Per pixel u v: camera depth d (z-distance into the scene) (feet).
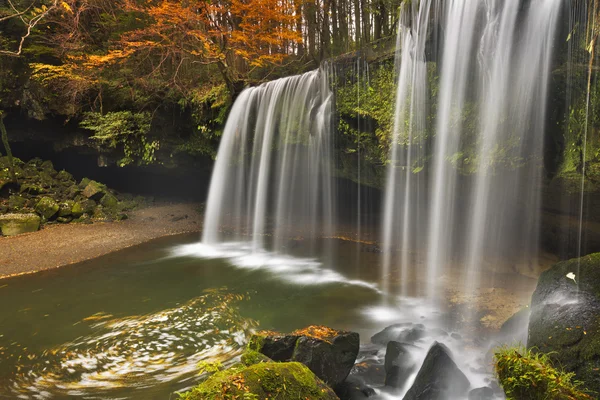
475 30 24.48
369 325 21.99
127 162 55.72
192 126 54.49
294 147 44.42
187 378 17.06
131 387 16.42
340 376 15.60
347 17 57.98
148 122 54.34
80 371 17.83
